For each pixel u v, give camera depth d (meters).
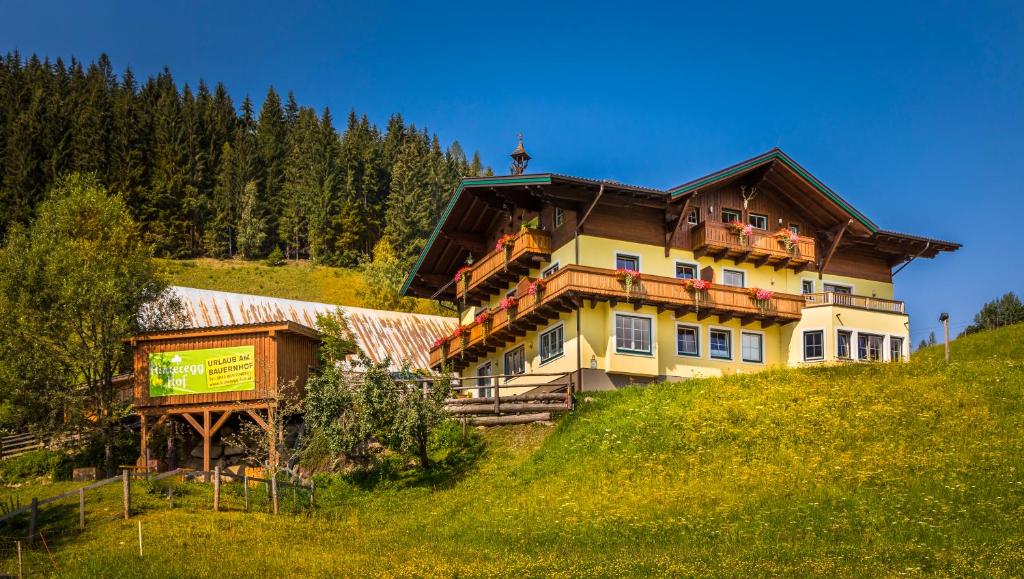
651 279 43.44
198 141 141.12
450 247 53.53
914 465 28.42
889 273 52.38
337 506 32.94
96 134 125.06
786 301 46.66
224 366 40.22
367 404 35.16
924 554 21.95
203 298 57.62
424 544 27.39
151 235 119.31
